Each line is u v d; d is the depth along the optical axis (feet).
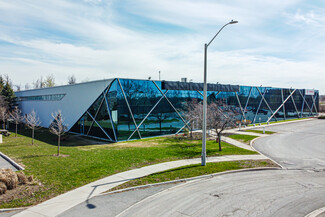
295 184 38.91
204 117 48.75
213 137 90.48
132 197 33.32
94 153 59.62
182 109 101.45
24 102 166.30
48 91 131.03
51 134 106.32
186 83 102.17
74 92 106.01
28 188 35.37
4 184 34.06
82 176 41.16
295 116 166.81
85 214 28.17
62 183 37.76
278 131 106.63
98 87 90.27
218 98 116.06
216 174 43.68
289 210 29.14
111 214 28.25
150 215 27.99
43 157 53.83
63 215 27.86
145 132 89.86
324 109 244.01
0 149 66.13
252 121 135.13
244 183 39.32
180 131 101.30
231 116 71.72
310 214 28.02
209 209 29.45
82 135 99.71
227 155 59.11
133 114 85.97
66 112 112.78
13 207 29.60
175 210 29.27
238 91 125.49
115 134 82.17
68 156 55.26
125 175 42.27
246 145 74.49
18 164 47.29
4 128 131.13
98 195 33.78
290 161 54.85
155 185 38.11
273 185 38.37
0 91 166.40
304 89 173.68
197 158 55.62
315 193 34.86
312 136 92.48
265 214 28.07
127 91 83.97
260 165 49.88
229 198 32.91
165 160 53.16
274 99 149.79
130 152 61.21
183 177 41.50
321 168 49.11
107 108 85.66
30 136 102.06
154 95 92.43
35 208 29.60
